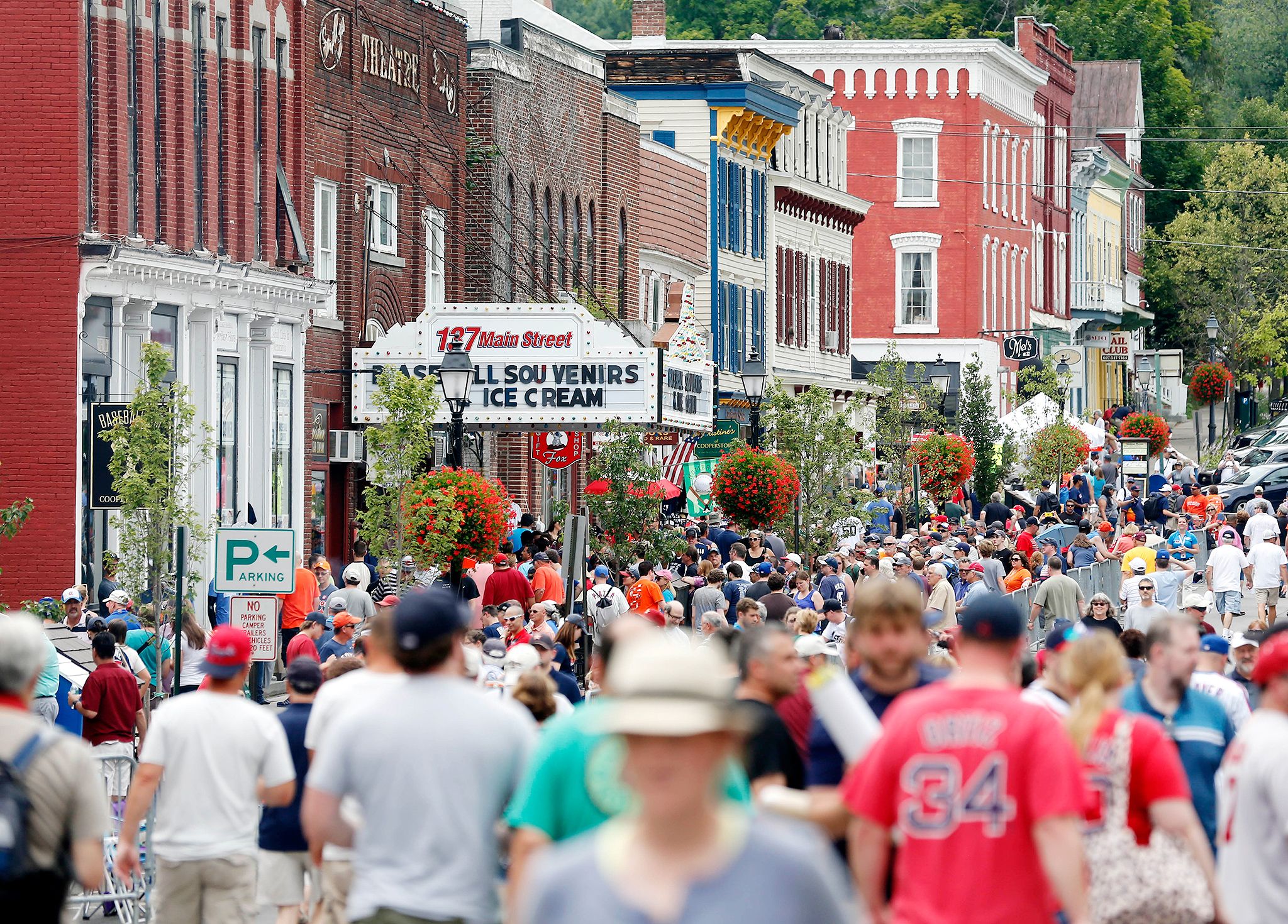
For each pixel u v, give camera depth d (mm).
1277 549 105375
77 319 75188
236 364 87125
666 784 14375
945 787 21906
